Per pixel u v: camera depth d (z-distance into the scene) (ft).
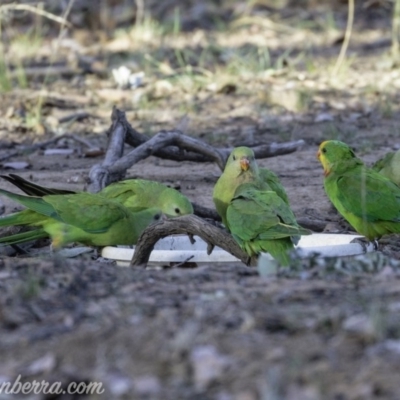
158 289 26.61
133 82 75.05
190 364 21.43
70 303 25.61
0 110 69.51
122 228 37.35
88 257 35.53
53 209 36.83
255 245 34.30
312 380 20.45
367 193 38.58
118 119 49.16
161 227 34.17
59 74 81.05
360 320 22.86
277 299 25.02
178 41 95.81
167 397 20.40
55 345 22.97
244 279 27.61
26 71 80.02
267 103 71.72
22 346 23.12
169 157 49.90
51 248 37.73
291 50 91.56
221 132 64.59
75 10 102.83
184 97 74.08
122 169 45.55
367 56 88.74
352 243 36.19
